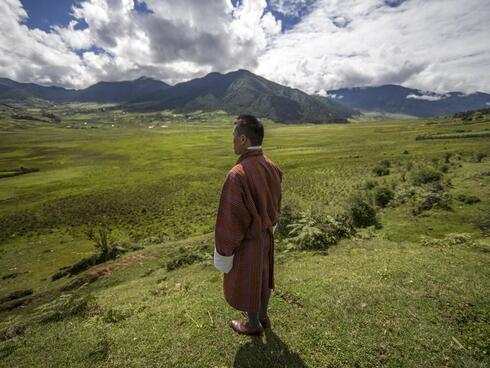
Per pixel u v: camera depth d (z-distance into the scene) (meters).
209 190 56.03
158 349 3.95
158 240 28.31
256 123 3.03
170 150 119.88
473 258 6.53
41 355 4.28
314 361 3.47
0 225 41.69
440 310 4.32
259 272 3.14
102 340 4.32
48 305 6.43
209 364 3.57
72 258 28.00
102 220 41.62
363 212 14.74
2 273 25.84
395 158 67.00
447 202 15.75
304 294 5.03
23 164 96.00
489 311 4.18
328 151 97.88
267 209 3.18
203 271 10.72
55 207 49.94
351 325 4.07
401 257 6.93
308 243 10.27
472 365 3.24
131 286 11.38
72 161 101.31
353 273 6.02
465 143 85.88
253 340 3.88
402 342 3.67
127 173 79.50
